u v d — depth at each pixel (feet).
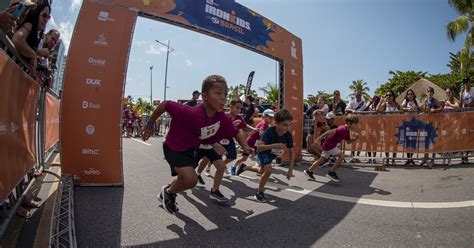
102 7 15.15
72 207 9.66
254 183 17.25
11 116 8.52
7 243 8.00
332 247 8.60
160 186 15.08
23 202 10.77
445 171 19.75
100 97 14.83
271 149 13.85
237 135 11.59
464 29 68.03
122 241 8.55
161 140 45.34
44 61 15.37
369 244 8.82
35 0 10.77
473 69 81.10
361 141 24.90
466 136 22.20
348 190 15.62
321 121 25.63
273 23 25.81
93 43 14.84
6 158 8.04
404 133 23.35
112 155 14.90
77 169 14.55
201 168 16.24
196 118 10.30
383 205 12.76
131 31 15.64
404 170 21.25
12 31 9.96
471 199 13.01
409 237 9.31
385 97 26.73
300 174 20.47
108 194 13.39
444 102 24.23
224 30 21.33
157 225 9.94
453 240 9.02
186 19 18.72
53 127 23.66
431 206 12.38
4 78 7.72
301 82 28.30
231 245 8.57
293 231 9.79
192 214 11.25
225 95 10.23
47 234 8.45
